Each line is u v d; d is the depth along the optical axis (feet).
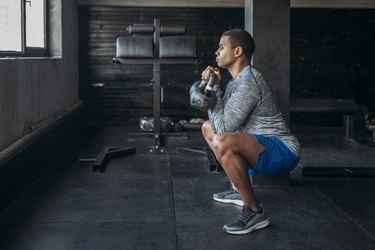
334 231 9.46
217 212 10.64
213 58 25.18
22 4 14.61
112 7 24.71
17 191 12.00
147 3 24.56
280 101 12.41
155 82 18.04
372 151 17.63
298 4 24.77
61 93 19.31
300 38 25.32
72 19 22.63
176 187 12.84
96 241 8.91
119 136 21.88
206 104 9.36
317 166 14.19
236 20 25.11
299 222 9.96
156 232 9.38
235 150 9.18
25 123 13.16
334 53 25.43
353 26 25.30
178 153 17.48
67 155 17.31
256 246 8.66
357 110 21.40
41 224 9.82
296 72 25.49
